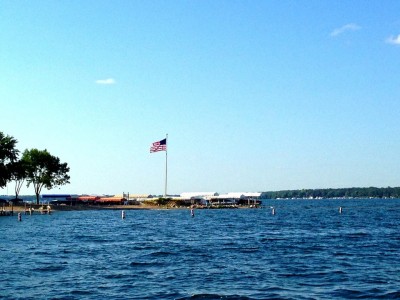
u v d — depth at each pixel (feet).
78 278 107.04
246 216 412.57
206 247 165.99
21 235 220.84
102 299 87.35
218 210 559.38
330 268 119.03
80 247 168.45
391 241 182.70
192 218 381.81
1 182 451.53
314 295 90.02
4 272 114.83
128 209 568.82
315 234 219.00
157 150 479.41
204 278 106.52
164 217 401.49
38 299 87.35
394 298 87.10
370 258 135.74
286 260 133.08
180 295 90.27
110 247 168.14
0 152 445.37
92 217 404.36
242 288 96.22
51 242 187.42
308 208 640.58
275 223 307.99
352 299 86.79
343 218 368.89
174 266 123.24
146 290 94.58
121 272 114.52
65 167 566.77
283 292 92.63
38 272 114.83
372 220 337.52
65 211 529.45
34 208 521.24
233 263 127.95
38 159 543.39
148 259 136.05
